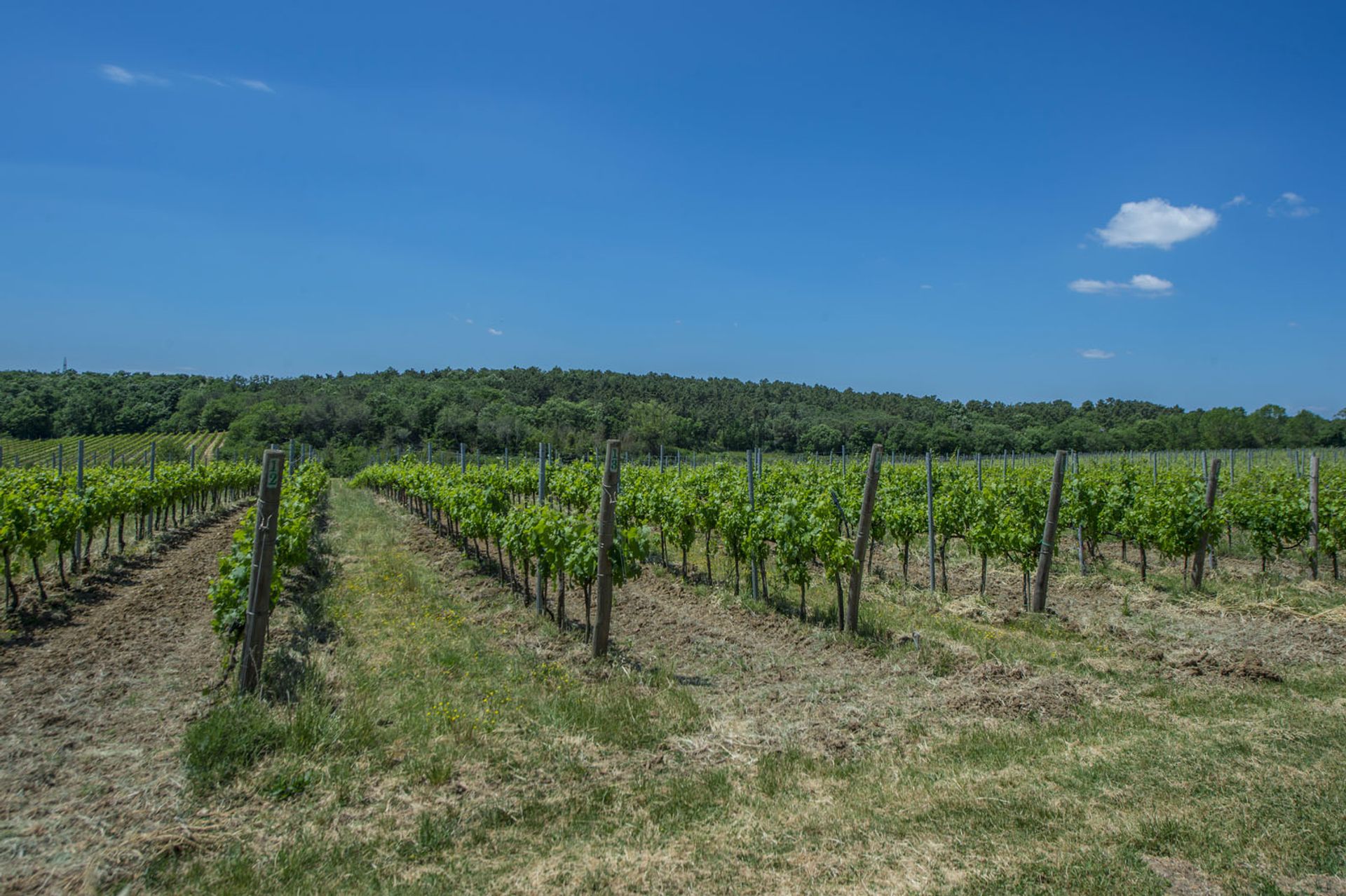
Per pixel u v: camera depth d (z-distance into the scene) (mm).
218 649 7969
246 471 28812
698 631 9266
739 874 4023
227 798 4801
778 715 6383
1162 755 5324
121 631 8750
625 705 6371
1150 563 13914
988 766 5320
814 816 4613
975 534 10914
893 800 4812
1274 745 5441
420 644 8312
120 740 5637
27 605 9664
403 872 4082
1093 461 29766
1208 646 8367
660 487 14008
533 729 5945
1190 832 4246
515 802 4809
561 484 15938
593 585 11766
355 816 4641
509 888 3932
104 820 4512
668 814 4695
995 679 7090
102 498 12461
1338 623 8977
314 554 14328
